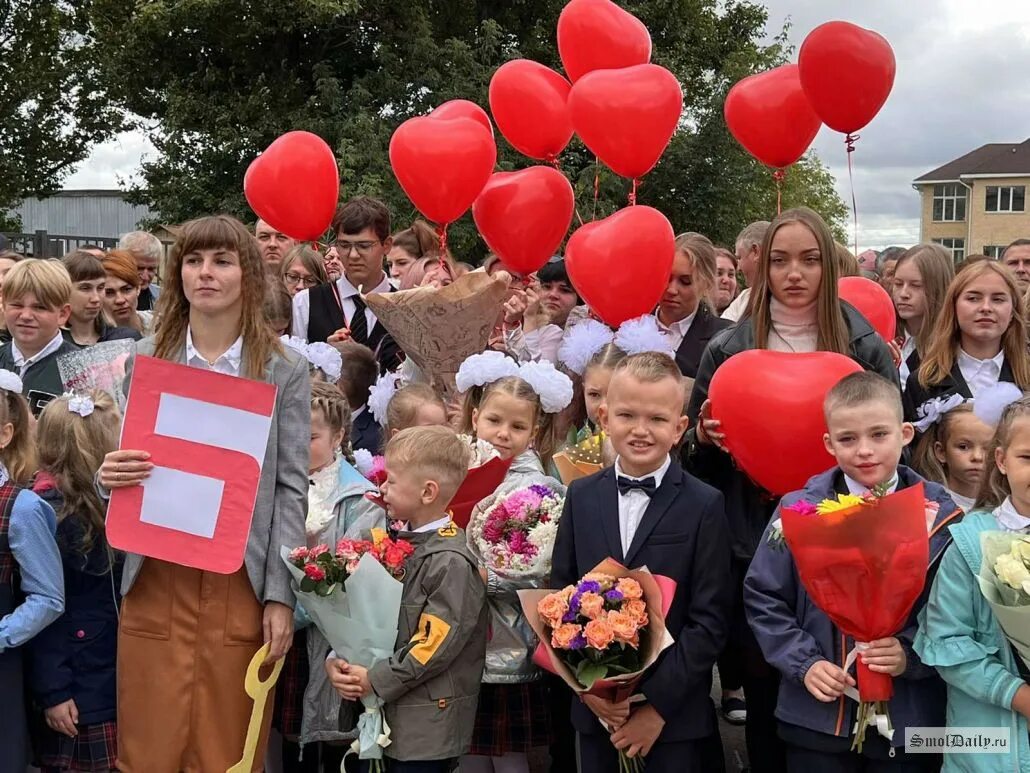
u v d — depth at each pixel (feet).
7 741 10.09
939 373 13.04
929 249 16.34
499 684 10.75
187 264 9.53
